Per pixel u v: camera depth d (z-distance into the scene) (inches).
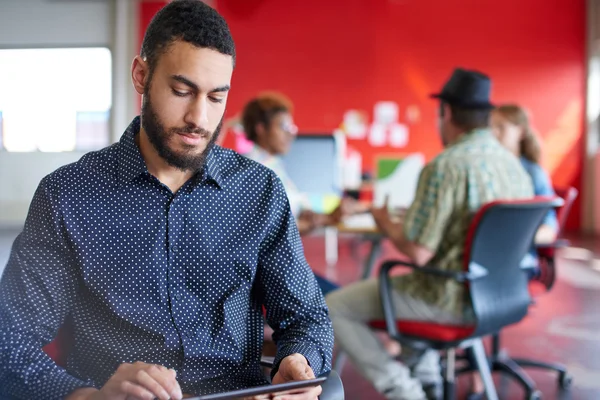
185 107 51.4
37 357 50.3
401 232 99.8
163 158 53.1
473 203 98.2
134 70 54.3
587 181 390.0
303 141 163.2
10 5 393.4
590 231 387.9
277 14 389.4
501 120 138.5
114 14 390.0
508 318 103.6
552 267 130.2
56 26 394.0
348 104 391.2
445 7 388.8
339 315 106.4
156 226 55.0
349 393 133.5
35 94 397.7
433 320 100.6
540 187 137.3
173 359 54.9
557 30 386.6
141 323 54.1
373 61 389.7
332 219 127.6
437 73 390.3
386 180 177.2
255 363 59.7
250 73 391.9
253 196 58.9
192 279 55.8
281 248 59.5
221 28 51.6
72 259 53.8
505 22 387.9
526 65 389.1
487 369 111.0
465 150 100.2
